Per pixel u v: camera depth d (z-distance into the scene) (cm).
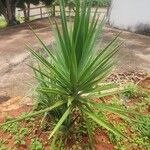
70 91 411
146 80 755
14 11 2194
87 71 381
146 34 1473
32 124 489
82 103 420
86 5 391
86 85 399
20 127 490
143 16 1473
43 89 392
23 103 580
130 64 977
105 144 458
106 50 416
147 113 568
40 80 423
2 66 1045
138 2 1487
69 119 443
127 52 1120
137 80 745
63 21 386
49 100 457
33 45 1284
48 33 1584
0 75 958
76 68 382
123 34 1445
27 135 471
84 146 442
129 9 1535
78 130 461
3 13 2191
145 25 1473
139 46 1225
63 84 405
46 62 393
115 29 1563
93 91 407
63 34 391
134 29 1516
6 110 562
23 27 1898
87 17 393
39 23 2048
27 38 1493
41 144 450
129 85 661
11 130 485
